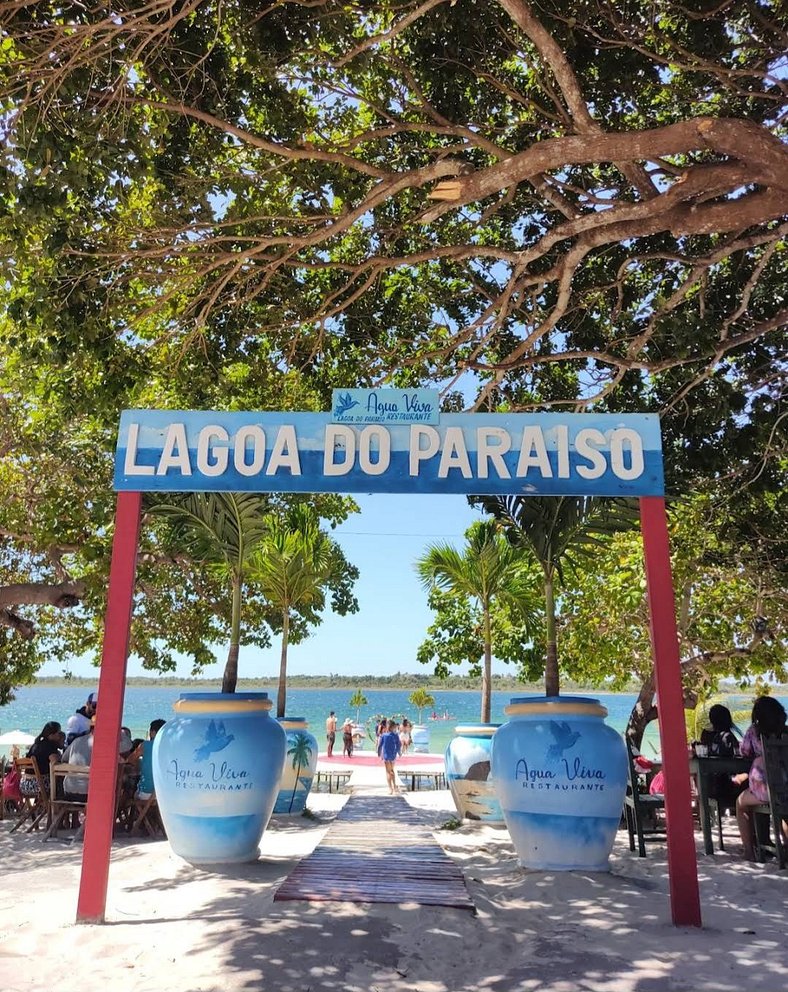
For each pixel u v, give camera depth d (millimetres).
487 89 9031
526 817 6555
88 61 6508
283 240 8094
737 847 8039
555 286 10641
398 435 5684
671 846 5117
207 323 9781
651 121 9352
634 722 12266
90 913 5133
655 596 5449
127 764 9586
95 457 12680
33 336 8586
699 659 13398
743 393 9703
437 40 8609
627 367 9398
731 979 4023
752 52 8750
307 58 8016
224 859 6953
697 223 7145
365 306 10773
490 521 12609
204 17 7520
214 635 16875
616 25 7926
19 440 12211
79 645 17062
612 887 5969
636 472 5609
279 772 7312
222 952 4312
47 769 10492
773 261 10086
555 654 7613
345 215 7887
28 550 14828
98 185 7363
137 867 6855
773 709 7688
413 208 9969
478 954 4410
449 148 8141
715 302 10328
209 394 10156
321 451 5684
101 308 8273
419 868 6449
